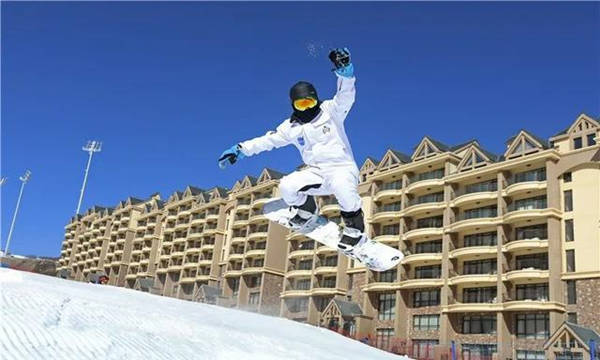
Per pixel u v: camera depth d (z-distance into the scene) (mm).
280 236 68938
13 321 7047
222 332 11648
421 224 52781
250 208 73625
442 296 46844
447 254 47938
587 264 39625
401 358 20453
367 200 58938
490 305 42875
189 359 7820
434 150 54125
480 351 43469
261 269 66500
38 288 11547
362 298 54375
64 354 6176
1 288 9789
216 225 79375
